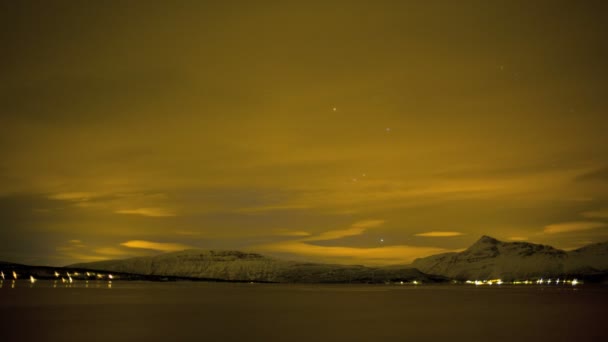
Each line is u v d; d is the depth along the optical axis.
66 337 34.41
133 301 73.56
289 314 53.38
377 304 73.50
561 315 53.00
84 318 46.56
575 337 35.50
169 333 36.59
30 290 107.19
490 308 64.50
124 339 33.53
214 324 42.50
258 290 151.88
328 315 52.41
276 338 34.56
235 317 49.16
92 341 32.72
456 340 34.06
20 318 46.34
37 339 33.53
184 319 46.50
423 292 139.50
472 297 100.44
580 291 153.75
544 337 35.47
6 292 95.81
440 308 64.44
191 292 119.12
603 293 131.12
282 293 122.81
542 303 76.75
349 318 49.09
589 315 53.06
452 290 166.88
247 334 36.38
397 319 48.19
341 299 89.75
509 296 106.81
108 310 55.75
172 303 70.38
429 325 42.72
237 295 104.81
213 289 155.00
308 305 69.94
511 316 51.81
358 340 33.88
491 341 33.69
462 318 49.50
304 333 37.19
